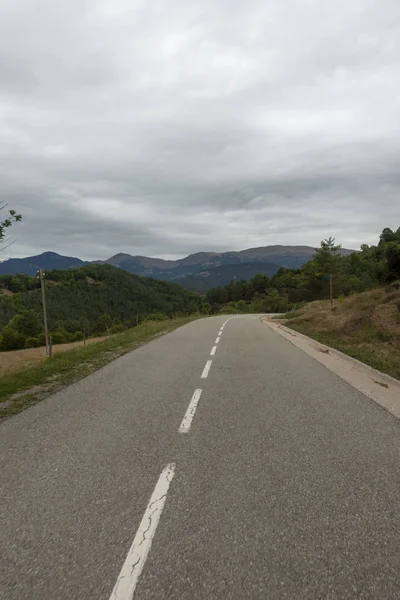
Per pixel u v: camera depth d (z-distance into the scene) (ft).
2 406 19.85
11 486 10.85
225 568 7.45
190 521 9.02
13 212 28.78
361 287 204.13
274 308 221.46
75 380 26.63
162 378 26.21
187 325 83.46
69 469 11.91
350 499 9.96
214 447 13.56
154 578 7.21
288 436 14.60
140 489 10.59
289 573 7.31
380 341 42.98
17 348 197.16
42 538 8.44
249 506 9.64
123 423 16.43
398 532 8.57
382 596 6.77
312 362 32.24
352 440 14.16
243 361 32.89
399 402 19.52
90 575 7.30
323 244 226.58
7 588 6.98
